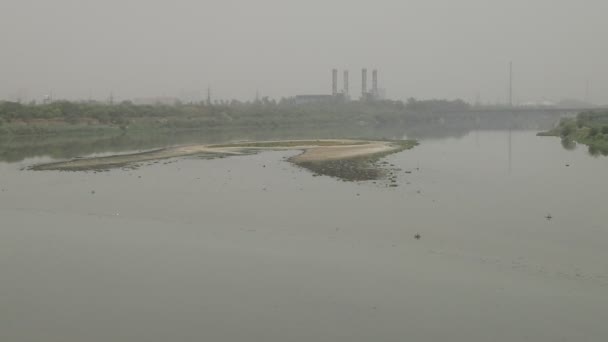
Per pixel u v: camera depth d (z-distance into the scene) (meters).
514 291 18.52
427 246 23.75
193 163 55.81
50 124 118.44
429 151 68.75
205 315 17.05
